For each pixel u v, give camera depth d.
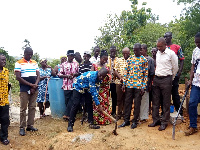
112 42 10.89
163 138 4.19
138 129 4.76
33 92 4.53
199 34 4.09
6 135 4.18
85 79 4.54
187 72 9.41
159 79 4.70
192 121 4.26
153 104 4.94
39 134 4.63
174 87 5.18
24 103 4.50
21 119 4.56
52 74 6.09
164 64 4.60
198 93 4.23
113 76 5.69
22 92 4.46
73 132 4.66
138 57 4.85
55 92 5.69
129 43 10.12
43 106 6.15
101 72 4.37
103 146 3.94
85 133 4.55
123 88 4.98
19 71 4.36
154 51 5.61
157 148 3.75
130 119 5.51
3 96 4.07
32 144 4.21
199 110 5.27
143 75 4.86
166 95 4.63
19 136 4.51
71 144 4.07
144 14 10.95
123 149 3.80
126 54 5.23
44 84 5.91
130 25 10.73
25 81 4.40
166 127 4.77
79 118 5.73
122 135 4.39
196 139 4.06
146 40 10.54
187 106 5.64
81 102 5.20
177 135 4.29
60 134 4.59
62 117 5.81
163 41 4.52
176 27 13.65
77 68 5.70
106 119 5.14
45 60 5.96
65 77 5.52
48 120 5.68
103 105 5.13
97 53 6.03
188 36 11.55
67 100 5.59
